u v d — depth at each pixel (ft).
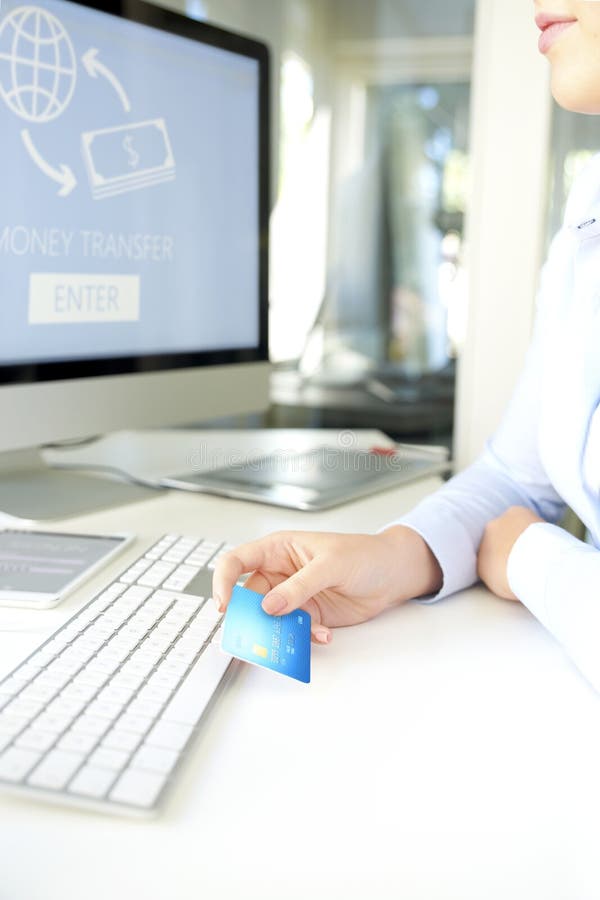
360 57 9.80
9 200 2.89
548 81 4.53
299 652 1.86
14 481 3.57
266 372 4.08
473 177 4.75
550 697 1.78
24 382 2.99
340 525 3.06
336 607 2.15
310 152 9.75
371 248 10.07
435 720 1.66
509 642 2.09
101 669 1.69
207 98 3.62
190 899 1.11
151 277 3.46
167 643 1.85
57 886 1.13
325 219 9.89
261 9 8.95
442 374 9.75
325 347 9.91
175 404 3.59
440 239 9.91
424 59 9.74
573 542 2.19
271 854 1.21
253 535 2.90
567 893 1.14
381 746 1.54
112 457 4.16
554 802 1.37
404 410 9.68
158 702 1.57
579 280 2.45
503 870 1.19
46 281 3.05
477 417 4.90
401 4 9.63
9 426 2.96
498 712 1.70
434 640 2.09
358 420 9.68
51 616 2.10
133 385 3.39
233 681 1.79
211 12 8.28
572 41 2.24
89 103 3.13
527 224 4.68
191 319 3.66
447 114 9.81
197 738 1.49
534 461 2.85
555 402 2.47
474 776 1.45
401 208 10.00
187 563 2.42
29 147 2.94
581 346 2.36
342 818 1.31
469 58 9.62
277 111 9.43
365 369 9.91
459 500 2.64
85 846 1.21
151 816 1.27
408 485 3.82
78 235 3.14
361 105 9.91
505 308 4.78
